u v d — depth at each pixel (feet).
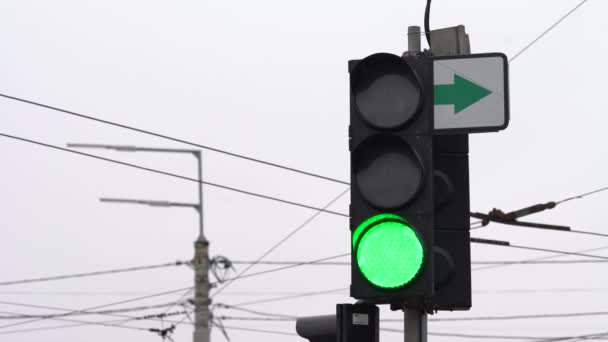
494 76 44.47
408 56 43.14
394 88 42.96
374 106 42.91
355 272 42.16
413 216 42.11
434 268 44.16
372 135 42.57
